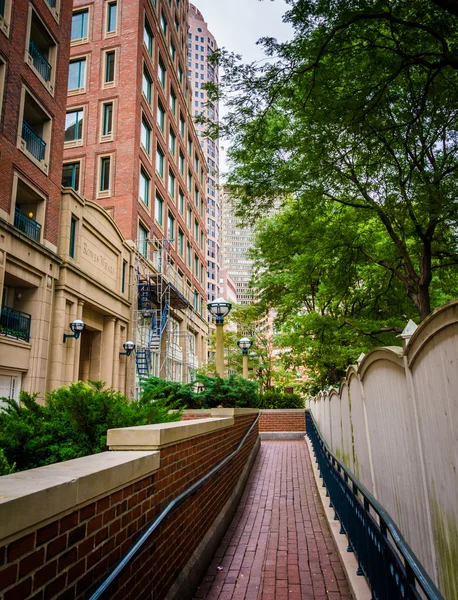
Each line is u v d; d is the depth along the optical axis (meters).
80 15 29.41
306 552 6.23
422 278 12.76
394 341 17.75
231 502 8.05
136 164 26.86
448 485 2.98
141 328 26.81
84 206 20.66
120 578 2.98
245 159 11.21
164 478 4.14
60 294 18.45
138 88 27.70
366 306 20.09
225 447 8.01
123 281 25.38
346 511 5.85
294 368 27.09
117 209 26.11
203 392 12.21
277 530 7.32
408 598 2.66
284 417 22.92
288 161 11.18
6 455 4.60
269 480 11.59
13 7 16.59
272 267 24.67
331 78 8.95
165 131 34.19
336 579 5.26
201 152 48.41
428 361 3.29
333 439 10.54
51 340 18.09
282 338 21.88
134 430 3.98
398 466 4.30
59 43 19.92
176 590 4.13
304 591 4.93
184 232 39.34
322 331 18.25
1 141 15.53
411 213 11.30
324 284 18.95
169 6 37.22
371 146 9.85
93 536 2.67
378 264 16.56
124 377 24.70
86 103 27.84
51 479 2.38
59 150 19.38
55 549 2.26
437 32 7.74
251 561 5.90
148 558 3.55
